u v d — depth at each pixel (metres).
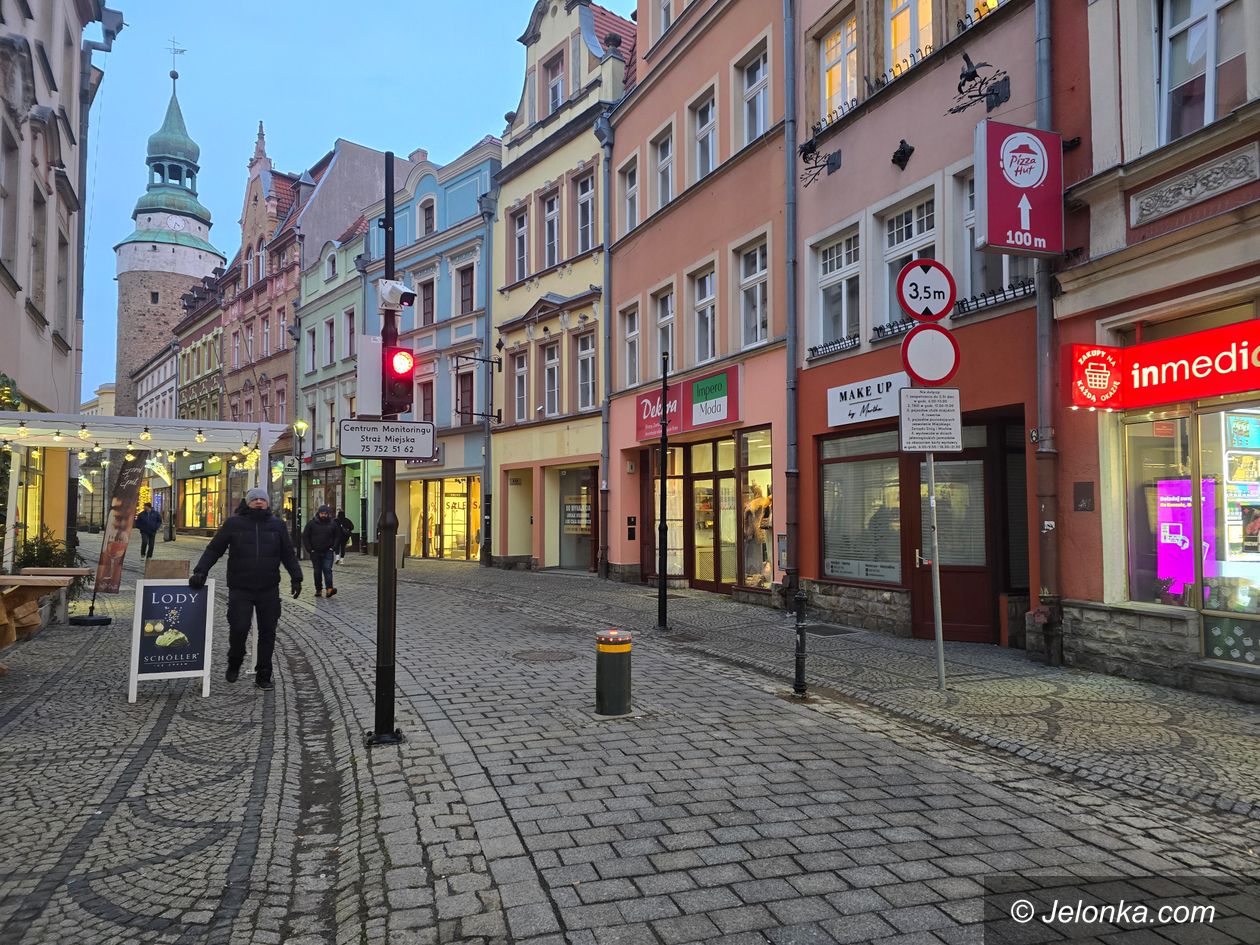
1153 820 4.38
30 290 14.55
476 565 23.86
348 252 32.22
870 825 4.27
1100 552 7.81
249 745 5.94
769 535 13.38
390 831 4.18
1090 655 7.90
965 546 10.05
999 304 9.03
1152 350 7.46
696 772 5.10
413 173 28.22
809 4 12.45
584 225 20.53
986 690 7.23
